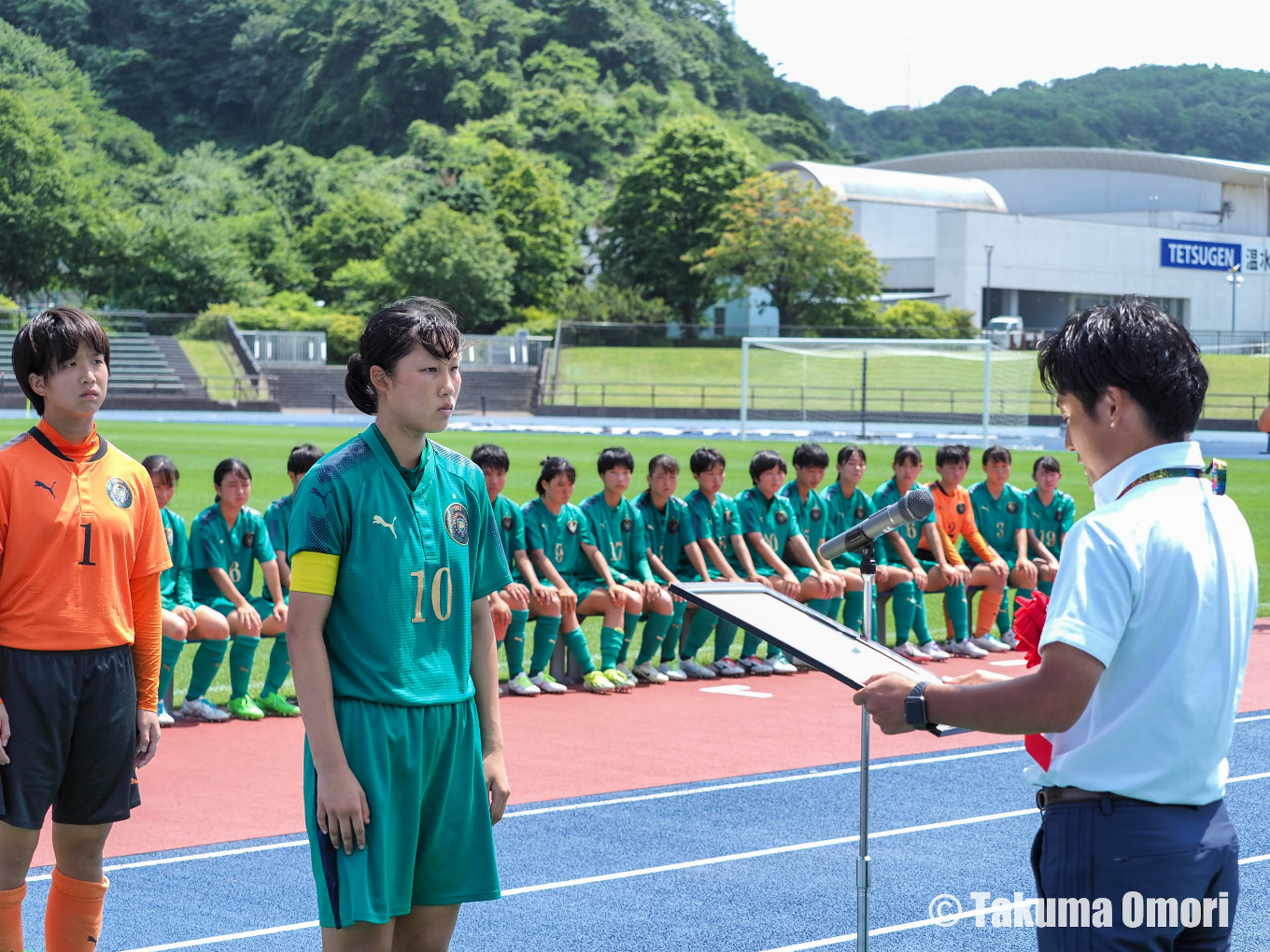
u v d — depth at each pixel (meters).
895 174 78.19
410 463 3.19
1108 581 2.36
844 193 74.38
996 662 10.43
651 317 66.31
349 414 48.75
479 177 86.88
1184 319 74.19
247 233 82.12
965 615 10.76
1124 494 2.49
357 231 83.38
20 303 75.69
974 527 10.97
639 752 7.27
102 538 3.92
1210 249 74.19
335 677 3.05
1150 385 2.46
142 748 4.15
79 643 3.86
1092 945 2.44
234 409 49.81
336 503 3.04
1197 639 2.39
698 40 155.38
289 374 54.56
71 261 80.94
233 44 139.88
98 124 118.56
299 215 95.94
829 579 9.87
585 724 8.02
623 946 4.40
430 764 3.12
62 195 79.81
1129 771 2.41
